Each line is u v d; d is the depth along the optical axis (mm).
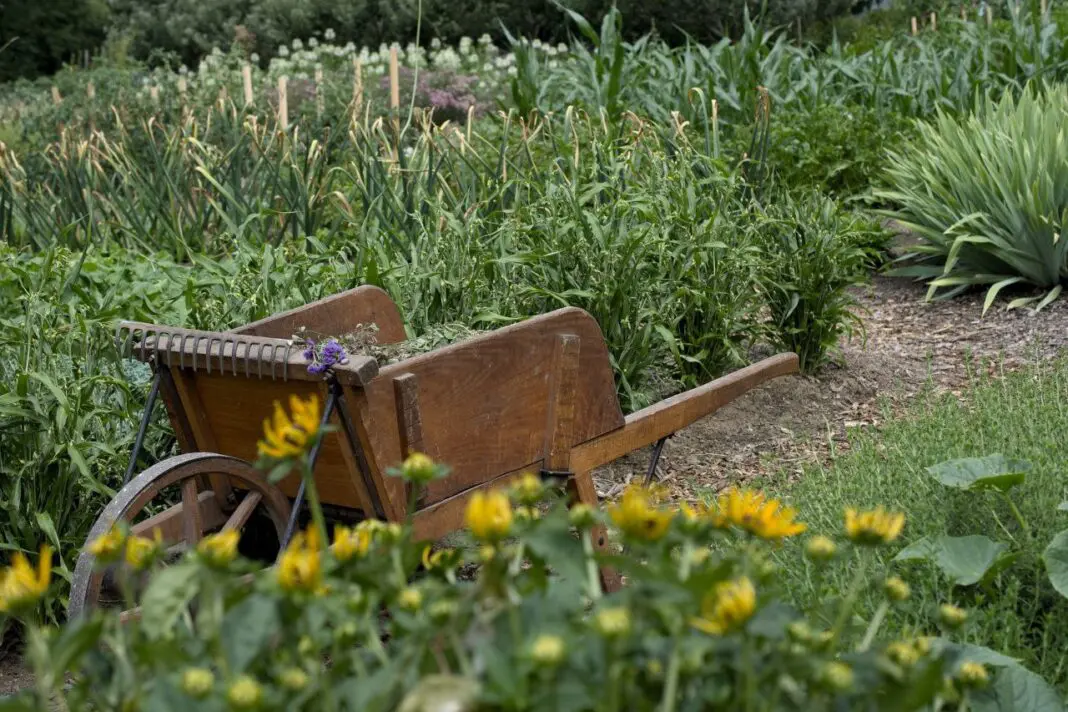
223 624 1382
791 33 17562
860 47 12922
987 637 2609
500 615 1371
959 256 6992
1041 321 6227
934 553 2830
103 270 5422
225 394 3049
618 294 4715
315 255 5355
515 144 7289
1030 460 3539
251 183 6812
